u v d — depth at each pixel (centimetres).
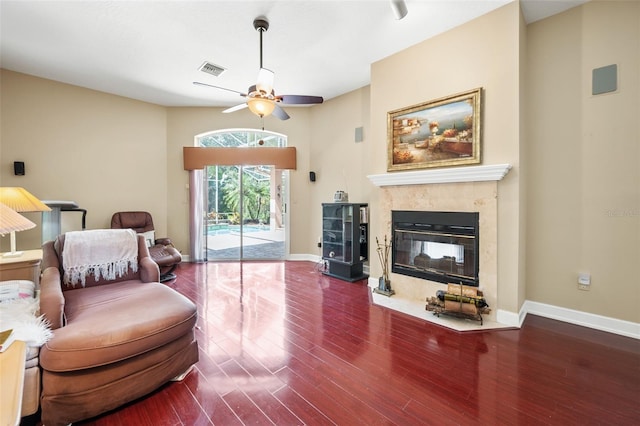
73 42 314
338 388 179
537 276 288
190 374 193
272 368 200
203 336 246
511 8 258
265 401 167
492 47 269
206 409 161
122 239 255
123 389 158
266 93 261
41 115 400
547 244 281
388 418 154
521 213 268
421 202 321
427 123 310
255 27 281
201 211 538
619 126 245
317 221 535
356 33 300
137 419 154
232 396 171
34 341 142
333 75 405
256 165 536
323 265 482
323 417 155
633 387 176
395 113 336
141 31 294
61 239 234
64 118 419
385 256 355
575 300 268
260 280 415
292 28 290
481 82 276
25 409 137
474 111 276
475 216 279
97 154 449
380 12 266
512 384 181
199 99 493
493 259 271
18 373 104
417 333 252
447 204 300
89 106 440
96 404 150
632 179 241
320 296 348
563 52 269
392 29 293
